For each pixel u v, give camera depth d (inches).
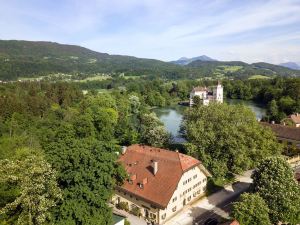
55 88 6884.8
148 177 2151.8
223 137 2546.8
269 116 5315.0
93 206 1603.1
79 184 1601.9
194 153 2556.6
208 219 2034.9
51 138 3129.9
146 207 2055.9
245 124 2714.1
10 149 2544.3
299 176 2564.0
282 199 1855.3
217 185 2591.0
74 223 1509.6
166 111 7549.2
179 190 2122.3
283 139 3816.4
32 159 1439.5
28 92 6451.8
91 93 7568.9
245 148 2536.9
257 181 2087.8
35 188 1322.6
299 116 4785.9
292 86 7618.1
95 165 1663.4
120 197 2226.9
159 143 3319.4
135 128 4340.6
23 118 4237.2
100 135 3523.6
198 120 2711.6
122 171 1995.6
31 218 1347.2
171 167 2145.7
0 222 1400.1
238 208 1758.1
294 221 1834.4
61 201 1563.7
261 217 1711.4
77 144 1745.8
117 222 1850.4
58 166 1646.2
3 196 1440.7
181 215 2107.5
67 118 4539.9
